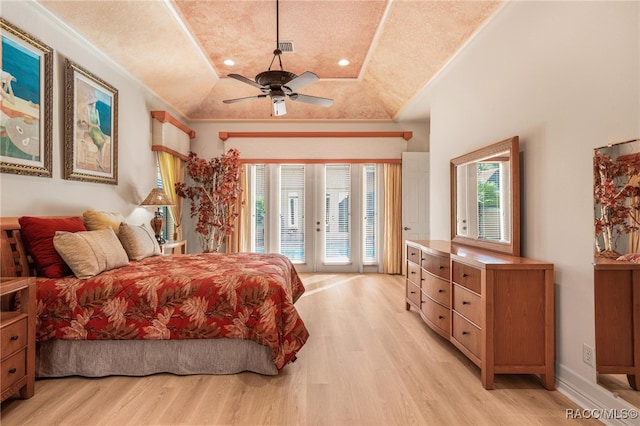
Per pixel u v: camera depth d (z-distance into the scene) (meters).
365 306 4.03
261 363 2.34
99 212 3.18
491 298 2.18
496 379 2.31
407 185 5.85
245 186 5.95
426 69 3.98
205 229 5.24
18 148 2.51
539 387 2.21
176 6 3.33
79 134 3.16
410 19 3.33
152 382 2.24
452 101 3.76
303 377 2.31
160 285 2.33
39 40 2.69
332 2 3.25
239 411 1.91
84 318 2.26
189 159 5.20
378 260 6.06
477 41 3.19
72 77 3.05
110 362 2.31
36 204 2.71
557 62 2.21
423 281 3.33
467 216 3.32
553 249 2.25
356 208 6.07
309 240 6.09
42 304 2.25
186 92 5.03
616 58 1.80
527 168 2.52
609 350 1.83
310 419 1.84
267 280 2.39
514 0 2.59
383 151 5.96
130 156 4.12
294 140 5.93
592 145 1.95
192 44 3.98
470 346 2.41
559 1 2.19
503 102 2.80
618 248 1.77
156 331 2.29
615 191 1.79
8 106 2.42
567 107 2.13
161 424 1.79
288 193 6.08
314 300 4.29
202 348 2.36
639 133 1.68
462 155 3.41
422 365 2.50
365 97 5.54
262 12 3.42
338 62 4.58
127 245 3.17
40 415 1.85
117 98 3.75
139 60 3.84
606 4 1.86
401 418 1.86
